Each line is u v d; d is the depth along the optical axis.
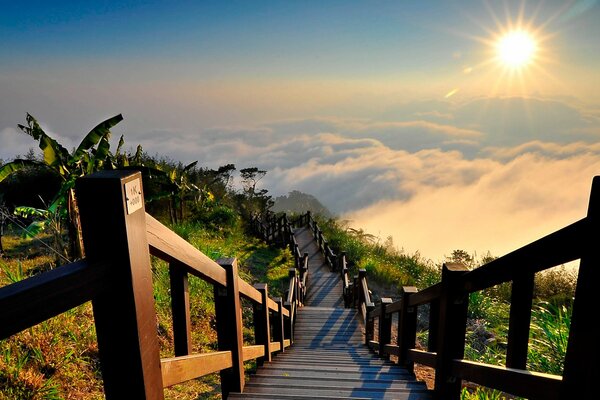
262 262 12.75
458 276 2.40
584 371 1.18
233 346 2.85
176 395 3.69
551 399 1.36
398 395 3.05
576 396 1.21
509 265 1.71
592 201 1.17
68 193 7.08
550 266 1.42
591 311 1.16
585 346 1.18
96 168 7.81
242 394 2.89
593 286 1.16
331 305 10.98
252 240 15.75
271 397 2.87
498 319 7.54
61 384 3.16
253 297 3.70
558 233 1.34
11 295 0.87
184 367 1.87
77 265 1.10
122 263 1.21
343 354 6.01
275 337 5.79
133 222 1.26
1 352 3.12
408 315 3.94
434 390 2.69
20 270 4.71
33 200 11.72
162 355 4.37
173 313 2.08
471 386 4.33
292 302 7.92
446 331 2.48
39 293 0.94
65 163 7.60
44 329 3.52
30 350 3.31
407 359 3.98
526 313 1.67
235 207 21.50
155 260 6.70
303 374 3.92
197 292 6.31
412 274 12.80
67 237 9.05
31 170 11.91
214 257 8.40
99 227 1.19
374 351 6.43
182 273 2.05
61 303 1.00
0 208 7.98
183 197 14.12
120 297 1.24
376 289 11.86
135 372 1.28
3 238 9.62
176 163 18.55
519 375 1.59
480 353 5.80
